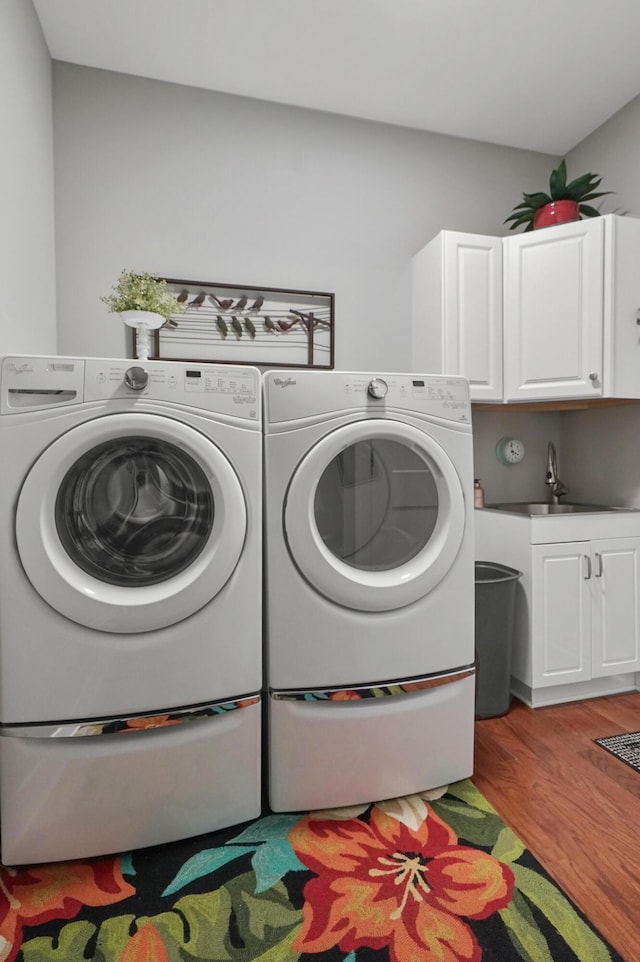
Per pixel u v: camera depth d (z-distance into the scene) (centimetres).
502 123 255
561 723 195
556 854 126
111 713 125
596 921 106
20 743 121
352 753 143
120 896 115
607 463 255
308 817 142
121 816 126
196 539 136
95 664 124
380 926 106
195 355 230
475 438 270
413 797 150
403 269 261
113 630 124
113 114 220
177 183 228
